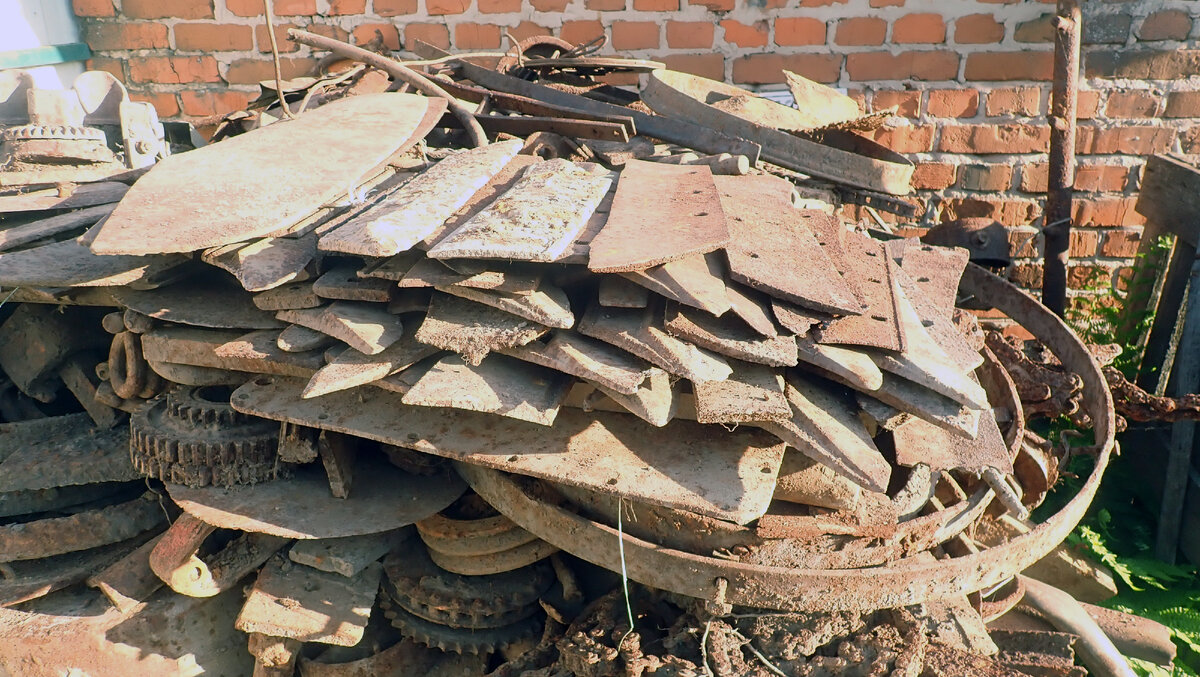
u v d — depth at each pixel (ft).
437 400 5.40
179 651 6.81
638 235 5.88
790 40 12.04
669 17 12.07
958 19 11.75
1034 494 7.73
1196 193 10.33
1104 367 9.85
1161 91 11.85
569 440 6.02
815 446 5.43
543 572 7.27
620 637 6.21
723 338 5.50
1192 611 9.23
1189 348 9.96
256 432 6.79
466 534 6.96
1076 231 12.59
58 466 7.26
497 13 12.19
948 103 12.14
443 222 6.14
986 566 6.07
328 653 7.05
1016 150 12.22
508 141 7.88
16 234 7.20
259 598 6.55
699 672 5.83
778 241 6.44
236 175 6.78
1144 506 10.77
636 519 6.19
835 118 10.25
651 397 5.40
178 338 6.68
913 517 6.53
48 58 11.92
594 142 8.96
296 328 6.18
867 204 9.20
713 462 5.84
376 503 6.85
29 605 6.81
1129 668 8.01
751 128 8.84
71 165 8.87
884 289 6.50
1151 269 11.48
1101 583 9.30
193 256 6.94
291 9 12.30
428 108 8.68
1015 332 12.80
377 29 12.34
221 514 6.49
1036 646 6.67
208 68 12.67
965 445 6.29
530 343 5.64
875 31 11.90
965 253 8.26
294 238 6.55
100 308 8.22
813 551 6.03
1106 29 11.63
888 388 5.74
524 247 5.46
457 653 7.20
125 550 7.30
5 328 7.97
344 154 7.24
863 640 6.01
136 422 6.94
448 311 5.77
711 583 5.91
